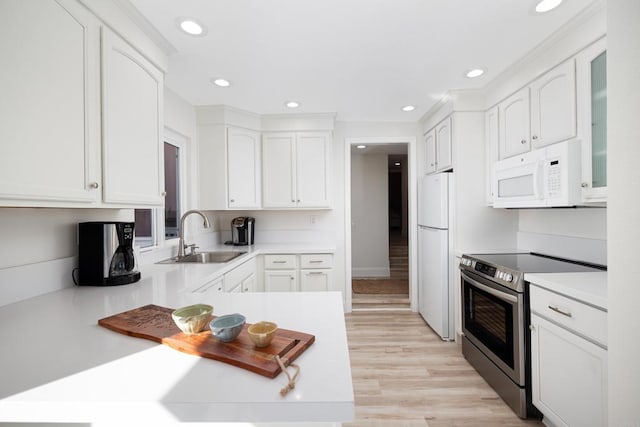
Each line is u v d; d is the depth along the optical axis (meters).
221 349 0.78
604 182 1.52
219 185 2.92
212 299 1.29
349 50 1.88
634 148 0.88
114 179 1.33
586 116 1.60
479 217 2.68
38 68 0.97
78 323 1.00
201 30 1.63
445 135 2.86
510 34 1.73
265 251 2.97
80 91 1.15
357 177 5.16
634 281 0.88
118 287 1.49
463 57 2.00
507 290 1.82
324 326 0.98
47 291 1.37
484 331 2.10
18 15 0.91
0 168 0.86
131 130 1.45
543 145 1.92
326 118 3.21
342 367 0.73
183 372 0.70
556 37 1.73
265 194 3.23
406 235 7.45
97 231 1.49
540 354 1.59
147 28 1.55
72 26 1.11
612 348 0.95
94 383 0.65
